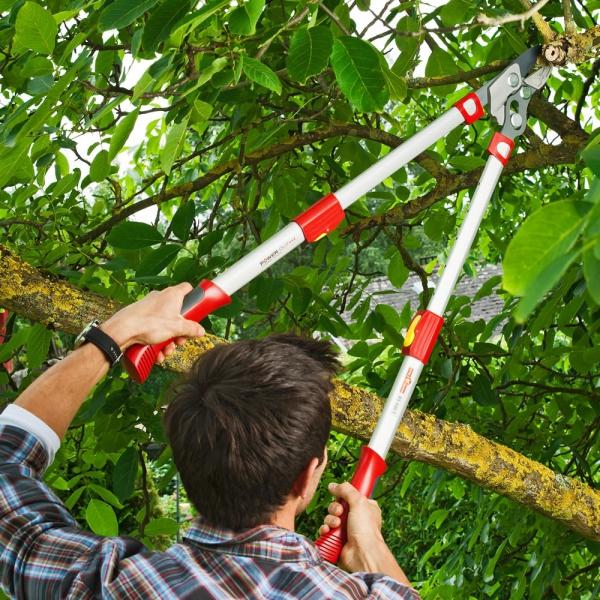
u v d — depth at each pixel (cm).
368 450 133
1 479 114
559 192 331
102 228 254
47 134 151
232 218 303
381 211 315
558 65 149
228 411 102
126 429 228
